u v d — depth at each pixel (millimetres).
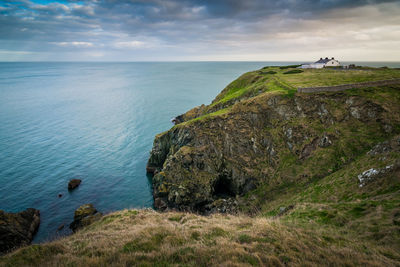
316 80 55562
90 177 47250
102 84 197750
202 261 8859
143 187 44844
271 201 33344
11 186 42438
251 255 9234
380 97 41750
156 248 10680
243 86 77750
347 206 17422
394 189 19281
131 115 94625
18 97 127688
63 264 9609
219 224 14336
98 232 15562
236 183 38969
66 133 71500
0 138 65062
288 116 44719
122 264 8906
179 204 37344
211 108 64375
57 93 145875
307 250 10125
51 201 38969
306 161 37438
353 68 76750
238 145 42594
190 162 41375
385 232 12820
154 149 52812
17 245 27938
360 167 27562
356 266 9109
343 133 38562
